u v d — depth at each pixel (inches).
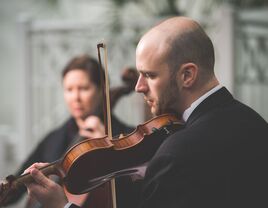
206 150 99.3
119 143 120.2
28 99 332.8
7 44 494.6
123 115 316.8
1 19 494.6
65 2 467.8
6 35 494.6
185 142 99.7
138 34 317.4
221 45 292.7
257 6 339.6
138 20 319.6
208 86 106.5
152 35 105.3
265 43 304.3
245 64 300.2
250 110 108.2
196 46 104.3
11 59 494.3
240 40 298.0
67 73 170.1
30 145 332.8
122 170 118.1
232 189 99.4
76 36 329.4
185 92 105.8
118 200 125.3
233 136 101.7
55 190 110.4
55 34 332.2
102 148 117.1
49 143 175.9
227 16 291.9
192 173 97.6
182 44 103.9
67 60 330.6
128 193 125.3
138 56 106.0
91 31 327.0
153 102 107.0
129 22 321.1
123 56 320.8
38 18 477.7
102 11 455.8
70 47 330.3
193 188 97.2
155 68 104.1
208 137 100.7
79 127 172.7
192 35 104.4
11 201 161.3
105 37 324.2
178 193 97.0
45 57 334.0
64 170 116.4
